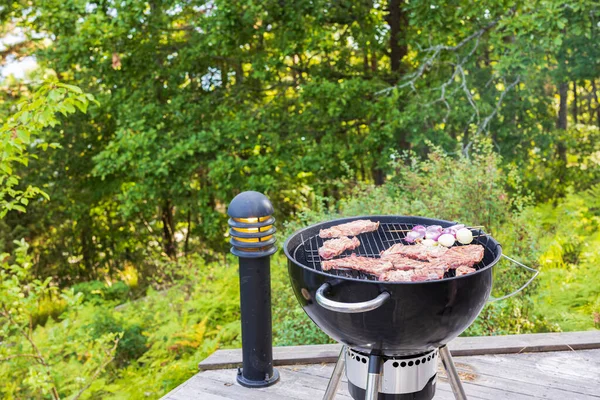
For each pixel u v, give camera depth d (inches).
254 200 83.3
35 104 102.9
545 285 157.0
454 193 139.3
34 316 312.0
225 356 94.6
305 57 325.4
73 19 259.8
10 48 368.8
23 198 115.9
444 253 67.2
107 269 431.5
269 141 272.4
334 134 287.7
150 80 290.5
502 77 230.5
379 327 56.9
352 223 78.7
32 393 150.0
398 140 272.4
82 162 374.3
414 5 219.0
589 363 89.5
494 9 216.8
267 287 85.4
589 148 311.7
